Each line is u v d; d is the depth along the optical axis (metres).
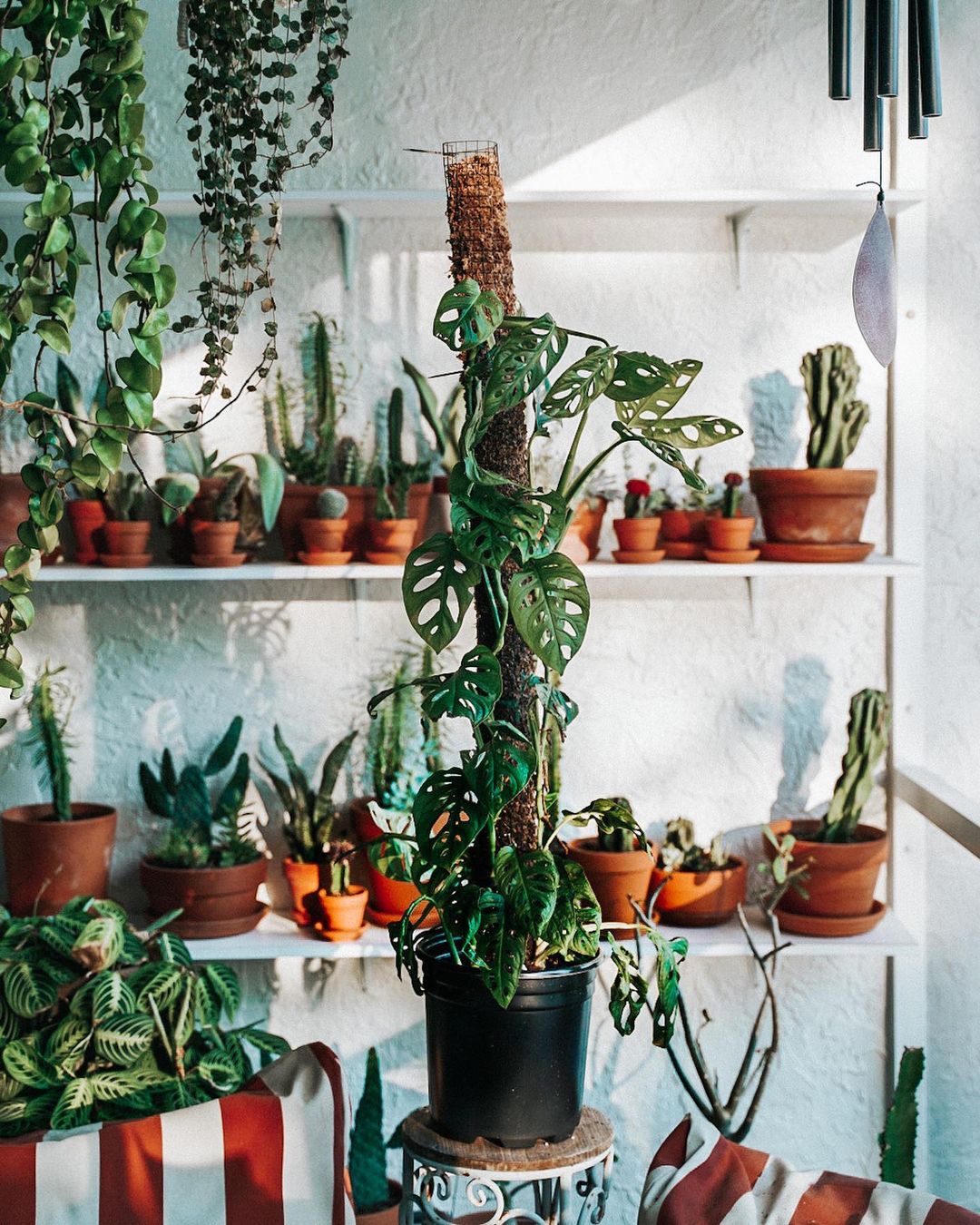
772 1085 2.78
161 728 2.75
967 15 2.67
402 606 2.73
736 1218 1.64
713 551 2.57
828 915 2.57
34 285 1.46
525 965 1.90
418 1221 2.03
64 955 2.28
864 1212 1.65
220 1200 1.72
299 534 2.59
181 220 2.65
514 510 1.78
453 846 1.79
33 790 2.73
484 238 1.89
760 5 2.67
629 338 2.72
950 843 2.76
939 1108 2.80
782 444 2.74
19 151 1.40
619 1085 2.78
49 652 2.73
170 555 2.67
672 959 1.95
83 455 1.54
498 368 1.79
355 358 2.70
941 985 2.78
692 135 2.69
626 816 2.05
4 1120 2.12
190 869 2.53
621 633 2.76
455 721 2.74
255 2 1.80
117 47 1.45
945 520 2.75
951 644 2.76
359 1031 2.77
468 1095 1.90
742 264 2.69
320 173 2.67
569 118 2.67
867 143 1.43
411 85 2.66
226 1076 2.23
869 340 1.44
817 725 2.78
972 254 2.70
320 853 2.62
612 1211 2.79
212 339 1.84
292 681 2.75
